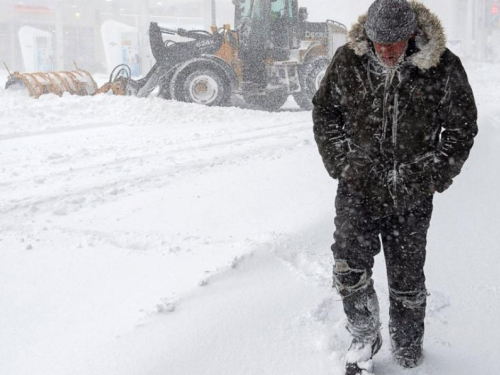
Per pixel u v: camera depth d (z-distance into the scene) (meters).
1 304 3.54
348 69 2.61
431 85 2.51
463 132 2.56
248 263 3.71
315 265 3.81
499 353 2.98
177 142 9.55
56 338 3.04
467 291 3.66
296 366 2.70
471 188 5.60
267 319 3.05
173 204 5.55
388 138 2.61
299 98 16.75
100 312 3.29
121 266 3.99
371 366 2.64
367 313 2.69
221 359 2.71
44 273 3.98
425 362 2.87
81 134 10.75
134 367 2.59
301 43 16.42
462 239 4.47
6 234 4.91
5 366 2.84
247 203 5.29
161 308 3.10
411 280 2.76
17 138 10.33
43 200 6.07
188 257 4.00
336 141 2.75
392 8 2.38
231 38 15.69
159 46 15.67
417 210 2.71
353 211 2.70
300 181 5.89
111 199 6.02
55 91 15.73
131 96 14.55
